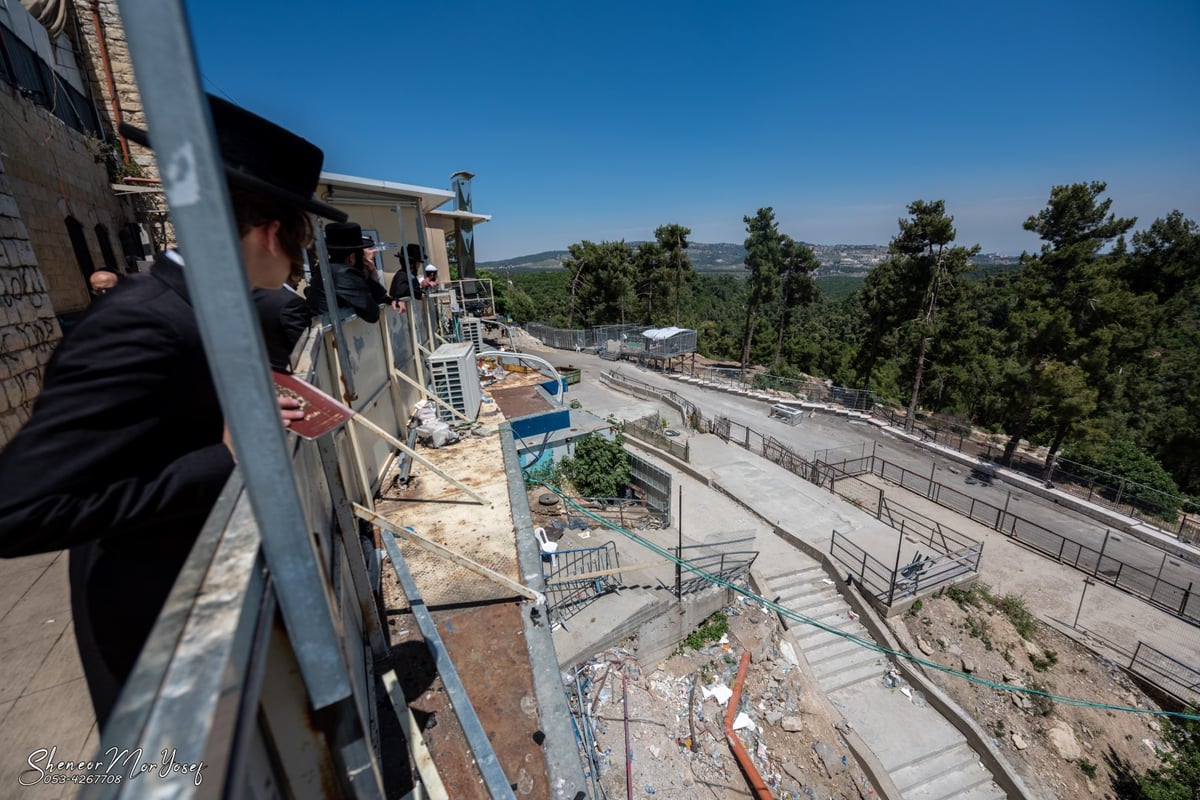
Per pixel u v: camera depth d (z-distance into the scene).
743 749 8.37
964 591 13.38
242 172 1.18
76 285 6.80
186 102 0.55
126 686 0.53
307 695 0.92
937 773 9.35
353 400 3.44
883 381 39.34
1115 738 10.48
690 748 8.34
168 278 1.12
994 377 33.12
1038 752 9.95
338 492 2.21
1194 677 11.40
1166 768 10.02
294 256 1.40
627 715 8.40
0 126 5.28
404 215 9.32
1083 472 23.59
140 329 1.00
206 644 0.60
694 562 11.82
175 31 0.53
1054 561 15.39
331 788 0.98
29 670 2.03
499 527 3.56
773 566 13.51
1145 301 22.91
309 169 1.34
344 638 1.38
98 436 0.95
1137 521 17.66
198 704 0.51
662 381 33.34
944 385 40.28
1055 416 22.31
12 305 3.93
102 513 0.94
